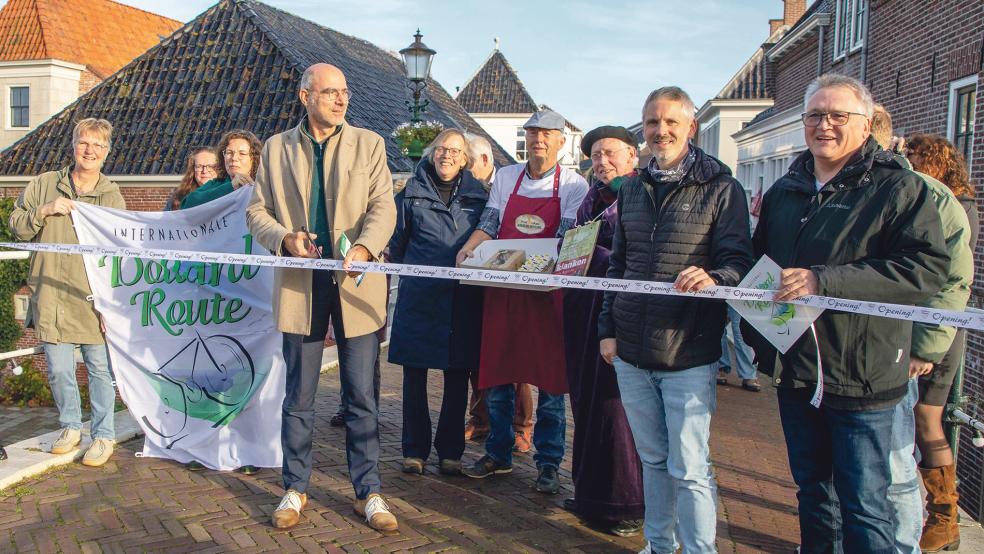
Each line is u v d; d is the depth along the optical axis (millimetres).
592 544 3752
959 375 4055
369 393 3928
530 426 5281
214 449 4609
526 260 4195
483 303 4566
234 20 18406
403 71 26344
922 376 3678
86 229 4695
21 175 17672
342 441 5215
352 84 19344
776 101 18969
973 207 3834
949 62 8656
